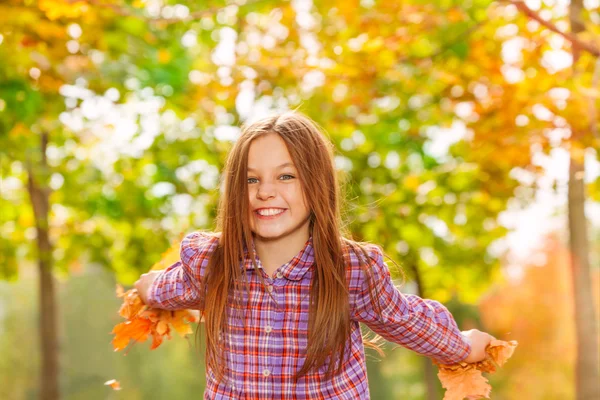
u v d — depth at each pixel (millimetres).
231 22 7266
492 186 7652
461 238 9062
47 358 9172
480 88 6285
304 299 2033
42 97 6621
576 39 4844
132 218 8781
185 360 28797
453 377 2262
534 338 17453
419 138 8086
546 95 5449
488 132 6062
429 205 8289
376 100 6645
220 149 8180
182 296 2334
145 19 5016
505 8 5777
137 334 2588
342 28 6730
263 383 2027
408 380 22281
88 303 34156
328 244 2053
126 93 7426
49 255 9297
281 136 2076
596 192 7242
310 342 1985
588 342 6281
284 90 6934
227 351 2088
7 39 5887
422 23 5773
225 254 2096
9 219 10188
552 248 16234
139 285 2564
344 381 2045
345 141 8570
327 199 2084
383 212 8219
